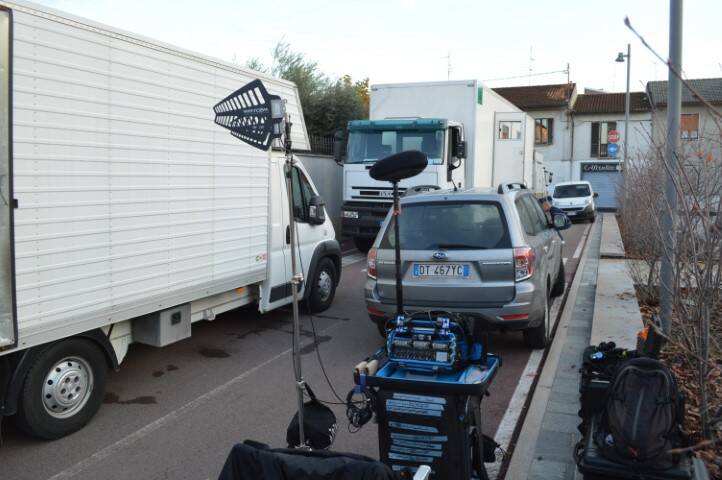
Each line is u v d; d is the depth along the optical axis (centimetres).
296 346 363
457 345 355
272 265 775
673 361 587
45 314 473
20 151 450
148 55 568
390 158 369
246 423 536
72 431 511
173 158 603
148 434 513
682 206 472
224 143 677
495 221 652
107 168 527
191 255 633
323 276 916
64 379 500
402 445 348
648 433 330
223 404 578
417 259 655
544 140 4378
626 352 418
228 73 681
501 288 631
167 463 464
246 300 761
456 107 1470
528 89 4681
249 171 723
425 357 350
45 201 470
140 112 561
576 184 2752
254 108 566
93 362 526
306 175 860
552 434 485
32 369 476
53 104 475
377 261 682
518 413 545
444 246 651
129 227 552
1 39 436
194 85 628
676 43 628
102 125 520
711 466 393
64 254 488
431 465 343
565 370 643
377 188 1375
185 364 692
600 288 994
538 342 714
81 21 498
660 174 852
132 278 557
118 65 535
